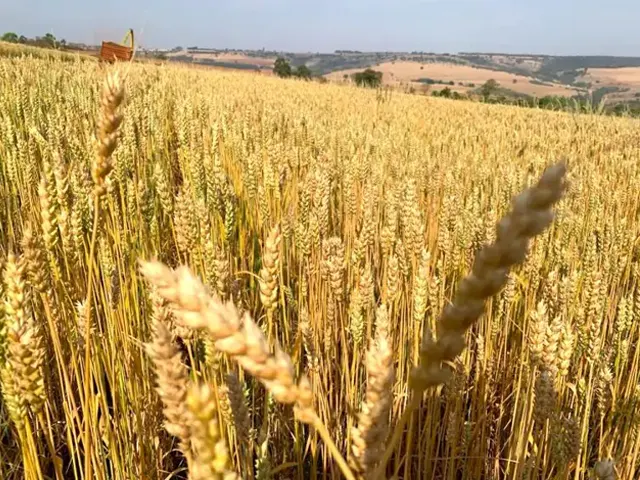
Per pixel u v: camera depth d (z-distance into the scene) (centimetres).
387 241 410
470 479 347
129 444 302
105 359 304
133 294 372
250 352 73
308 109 1495
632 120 1902
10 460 329
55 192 298
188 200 326
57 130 631
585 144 1228
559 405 293
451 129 1344
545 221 65
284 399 76
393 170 732
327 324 388
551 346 268
